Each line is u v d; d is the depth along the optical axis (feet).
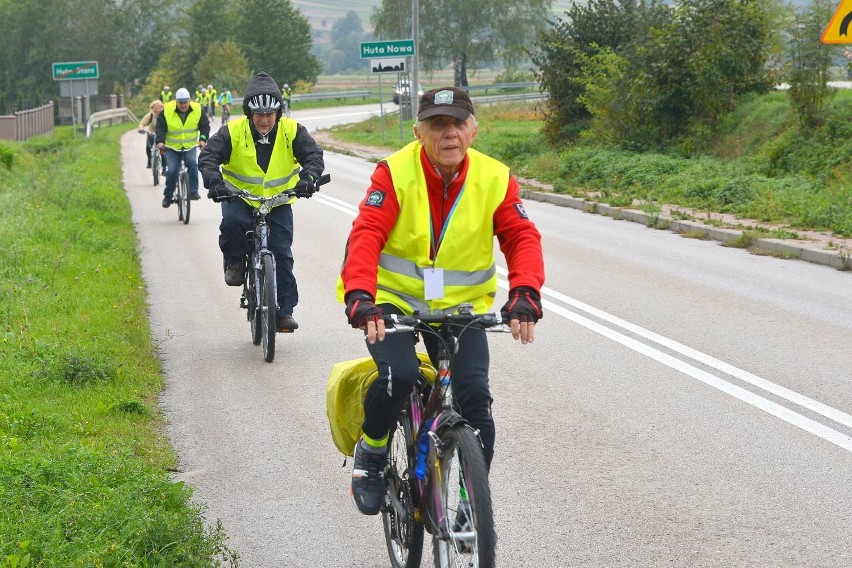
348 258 13.07
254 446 20.92
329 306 34.58
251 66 330.54
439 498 12.51
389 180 13.32
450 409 12.70
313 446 20.93
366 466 14.33
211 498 18.22
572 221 57.41
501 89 222.28
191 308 34.14
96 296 33.60
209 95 189.16
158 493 16.78
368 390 14.05
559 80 96.48
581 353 27.86
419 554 13.92
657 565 15.17
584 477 18.79
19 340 26.45
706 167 68.39
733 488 18.12
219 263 42.80
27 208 51.67
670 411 22.62
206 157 28.32
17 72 343.67
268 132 28.68
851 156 62.39
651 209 55.83
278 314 28.19
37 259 38.29
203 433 21.71
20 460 17.42
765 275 39.65
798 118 70.54
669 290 36.60
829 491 17.93
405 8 276.00
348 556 15.85
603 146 84.23
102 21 342.44
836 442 20.47
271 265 27.50
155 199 67.62
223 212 29.01
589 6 97.40
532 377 25.59
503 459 19.81
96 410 21.99
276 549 16.12
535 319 12.77
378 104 236.43
